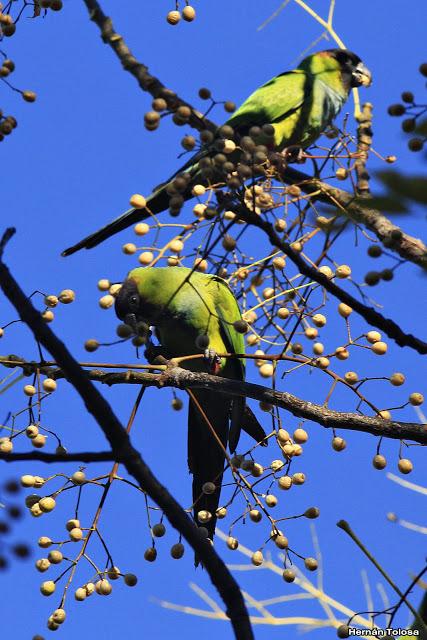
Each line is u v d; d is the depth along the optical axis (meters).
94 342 7.05
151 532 7.25
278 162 8.13
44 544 6.99
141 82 9.67
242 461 8.07
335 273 7.79
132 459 5.37
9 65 8.17
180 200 7.28
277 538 7.48
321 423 7.86
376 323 7.23
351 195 8.69
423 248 8.50
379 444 7.76
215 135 8.16
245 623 5.04
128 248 7.39
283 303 8.88
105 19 10.04
